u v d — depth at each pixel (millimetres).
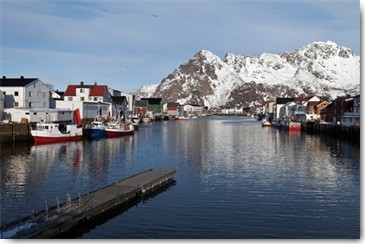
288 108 159375
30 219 23219
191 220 25922
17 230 21422
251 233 23672
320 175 40656
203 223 25359
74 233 23422
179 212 27578
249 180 38062
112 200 27469
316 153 58375
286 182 37250
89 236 23047
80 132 75875
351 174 41219
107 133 85250
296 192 33438
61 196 31266
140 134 96500
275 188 34781
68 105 97062
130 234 23422
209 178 38969
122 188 30844
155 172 37656
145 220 25875
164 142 75000
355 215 27188
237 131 111562
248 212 27703
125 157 53094
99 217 26078
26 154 54188
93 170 42656
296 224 25344
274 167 45531
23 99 81188
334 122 110750
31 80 85062
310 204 29812
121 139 81000
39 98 87188
